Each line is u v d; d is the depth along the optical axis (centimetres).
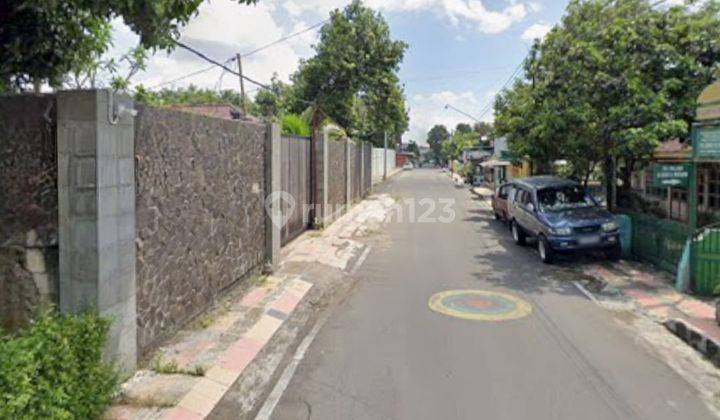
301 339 709
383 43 3338
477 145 5878
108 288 497
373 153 4062
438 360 628
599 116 1216
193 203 714
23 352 362
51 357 385
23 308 498
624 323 775
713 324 733
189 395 514
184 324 700
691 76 1109
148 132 587
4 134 487
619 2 1368
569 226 1180
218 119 795
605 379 575
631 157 1223
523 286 999
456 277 1078
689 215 931
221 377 566
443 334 722
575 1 1451
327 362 625
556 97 1321
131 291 542
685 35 1118
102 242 485
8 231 493
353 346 679
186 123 685
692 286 921
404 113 3919
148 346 604
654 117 1067
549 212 1268
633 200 1398
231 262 864
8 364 345
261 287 930
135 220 557
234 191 870
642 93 1075
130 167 537
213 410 505
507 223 1839
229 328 714
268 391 548
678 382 570
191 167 705
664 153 1418
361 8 3291
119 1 503
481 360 628
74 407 409
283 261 1169
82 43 652
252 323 739
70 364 405
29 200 490
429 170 8856
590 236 1175
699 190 1362
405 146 13475
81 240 480
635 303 877
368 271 1145
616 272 1103
